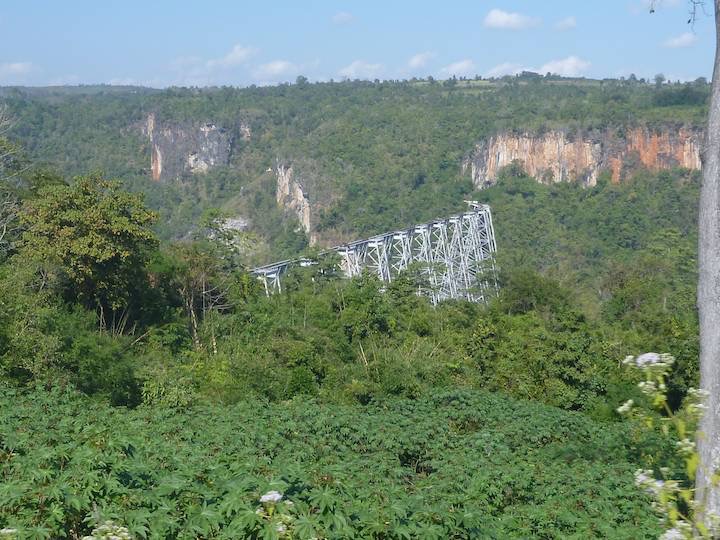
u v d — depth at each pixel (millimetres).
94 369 18312
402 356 25047
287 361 23922
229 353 24594
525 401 21359
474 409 18281
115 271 23797
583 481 10797
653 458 12297
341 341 27516
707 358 5680
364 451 13547
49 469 5992
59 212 22766
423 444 13906
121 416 12680
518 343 26703
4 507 5465
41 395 12969
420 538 5930
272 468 7266
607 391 24656
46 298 20453
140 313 26469
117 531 4844
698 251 5891
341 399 22031
